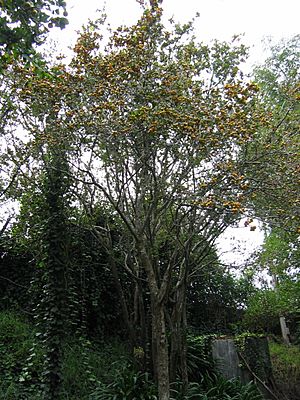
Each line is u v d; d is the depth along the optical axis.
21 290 11.12
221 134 6.51
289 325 16.12
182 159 7.01
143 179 7.53
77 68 7.05
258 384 10.05
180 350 8.74
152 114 6.33
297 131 7.65
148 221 7.55
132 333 9.14
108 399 7.84
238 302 16.70
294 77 9.29
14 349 9.10
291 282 11.19
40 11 4.19
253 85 6.70
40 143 7.77
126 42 7.29
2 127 8.54
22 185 9.38
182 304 8.91
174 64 7.23
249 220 6.47
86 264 10.86
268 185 6.85
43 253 9.02
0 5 4.06
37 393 8.03
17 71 7.06
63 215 8.77
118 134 6.59
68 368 8.95
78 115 6.67
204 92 7.19
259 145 7.24
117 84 6.64
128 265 9.94
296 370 12.25
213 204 6.25
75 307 10.70
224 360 10.23
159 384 6.68
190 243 7.99
